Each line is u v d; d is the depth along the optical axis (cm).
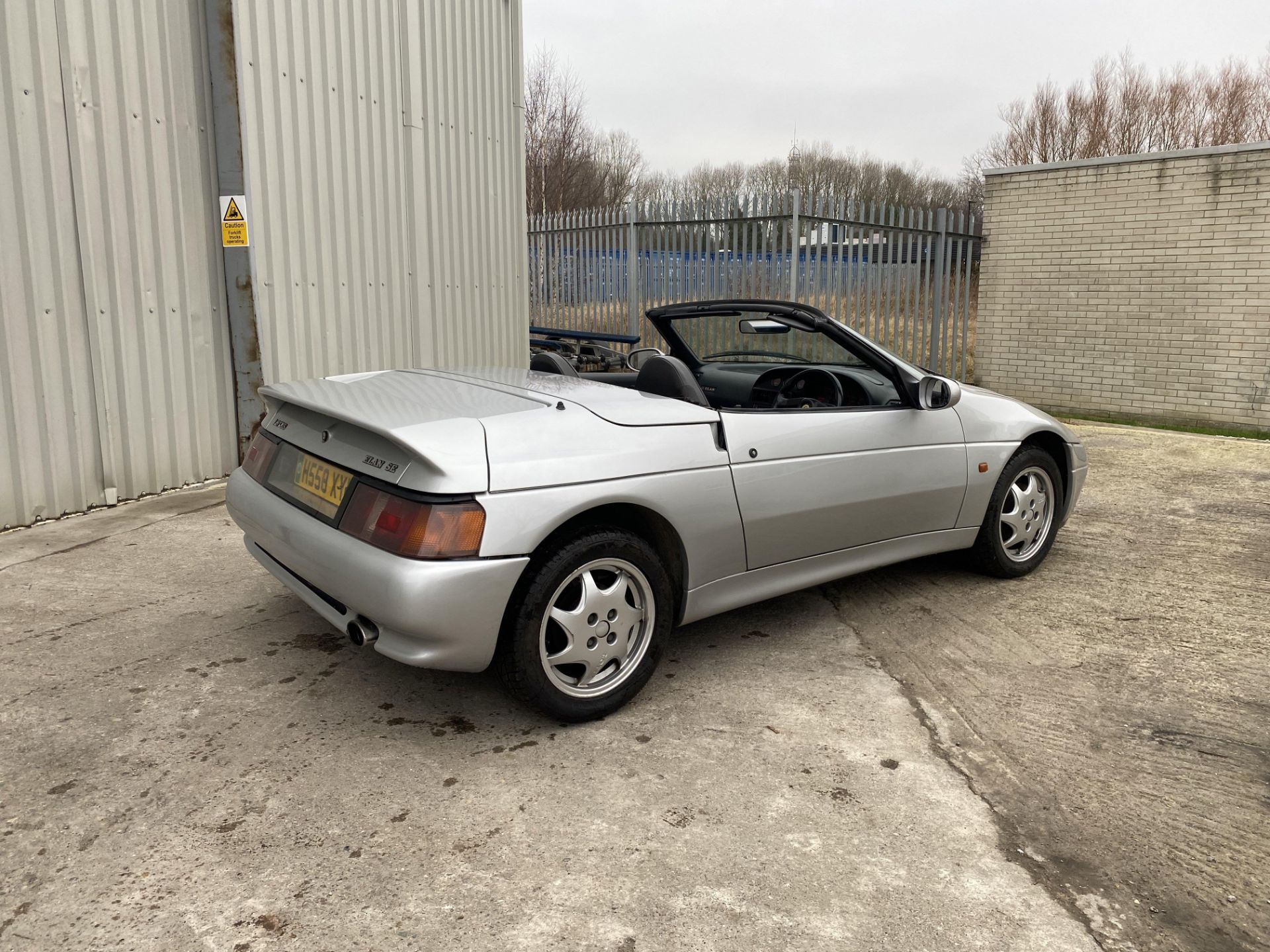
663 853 230
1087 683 337
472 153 841
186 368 570
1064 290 1052
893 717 307
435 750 277
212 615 373
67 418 495
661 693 322
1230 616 407
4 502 466
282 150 606
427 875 218
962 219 1117
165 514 515
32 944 191
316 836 232
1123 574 468
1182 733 300
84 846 225
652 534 316
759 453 331
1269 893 222
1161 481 697
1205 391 958
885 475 376
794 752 282
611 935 200
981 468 418
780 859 229
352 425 284
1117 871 229
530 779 262
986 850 235
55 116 472
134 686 309
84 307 498
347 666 332
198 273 573
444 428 266
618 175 2622
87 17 485
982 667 350
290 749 274
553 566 272
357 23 671
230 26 549
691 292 1077
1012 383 1113
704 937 201
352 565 261
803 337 398
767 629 385
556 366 386
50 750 268
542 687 280
